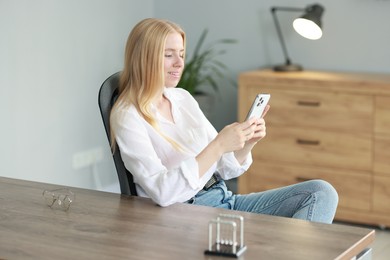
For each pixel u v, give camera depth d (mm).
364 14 5219
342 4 5262
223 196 3137
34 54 4574
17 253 2141
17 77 4465
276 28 5488
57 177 4836
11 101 4438
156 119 2949
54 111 4762
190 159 2725
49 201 2635
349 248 2176
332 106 4871
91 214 2502
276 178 5098
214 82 5586
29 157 4602
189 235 2291
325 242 2221
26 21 4496
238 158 3158
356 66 5293
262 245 2193
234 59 5660
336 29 5312
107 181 5277
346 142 4871
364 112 4789
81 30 4930
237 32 5625
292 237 2264
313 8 5012
